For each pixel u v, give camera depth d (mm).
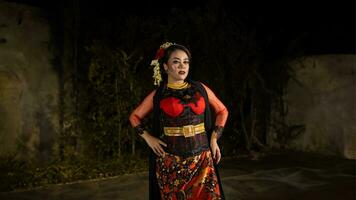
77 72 6836
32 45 6430
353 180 5879
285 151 8094
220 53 7500
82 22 6906
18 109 6344
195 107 3293
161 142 3307
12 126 6297
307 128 7906
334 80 7480
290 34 8906
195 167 3277
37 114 6508
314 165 6859
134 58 7031
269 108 8352
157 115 3342
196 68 7387
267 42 8406
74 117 6789
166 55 3326
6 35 6168
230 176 6102
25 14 6355
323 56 7613
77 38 6828
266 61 8445
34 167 6312
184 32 7270
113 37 7078
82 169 6301
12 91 6281
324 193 5234
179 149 3270
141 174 6191
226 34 7508
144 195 5145
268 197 5078
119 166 6539
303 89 7930
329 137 7594
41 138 6551
